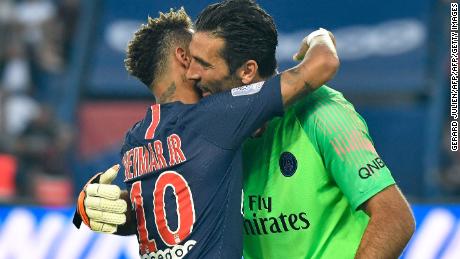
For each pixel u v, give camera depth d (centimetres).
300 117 1216
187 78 1264
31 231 2566
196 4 3325
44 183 3381
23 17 3844
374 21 3406
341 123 1180
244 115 1193
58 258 2525
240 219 1232
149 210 1250
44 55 3784
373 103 3341
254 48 1230
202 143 1210
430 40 3384
